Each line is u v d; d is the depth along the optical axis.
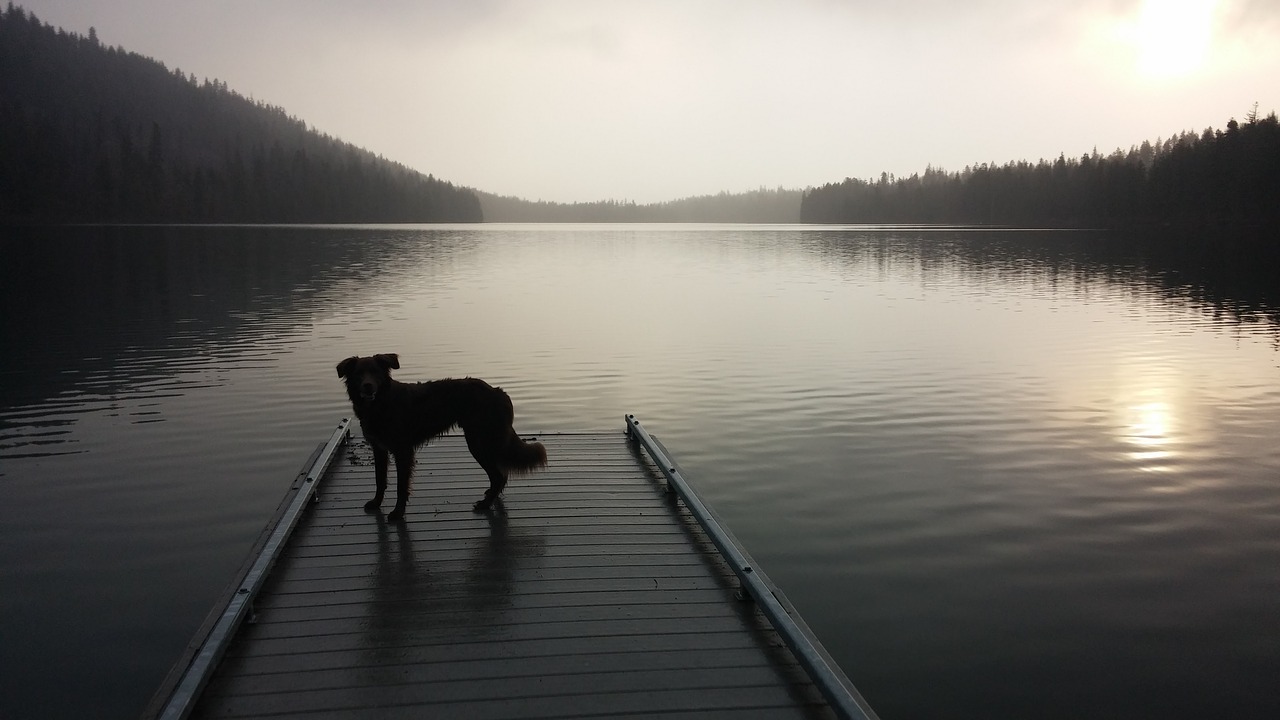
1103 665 4.57
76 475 7.64
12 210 90.81
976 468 8.00
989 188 128.25
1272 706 4.20
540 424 9.66
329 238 67.56
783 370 12.98
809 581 5.57
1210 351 14.52
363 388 5.33
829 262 41.28
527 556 5.07
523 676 3.64
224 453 8.34
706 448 8.67
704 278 31.56
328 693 3.48
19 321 17.88
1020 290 25.92
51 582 5.51
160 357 13.64
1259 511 6.83
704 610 4.34
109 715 4.10
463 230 114.81
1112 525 6.55
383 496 5.98
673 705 3.42
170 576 5.61
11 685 4.34
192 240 58.06
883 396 11.11
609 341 15.77
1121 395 11.11
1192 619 5.06
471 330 17.14
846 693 3.25
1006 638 4.84
